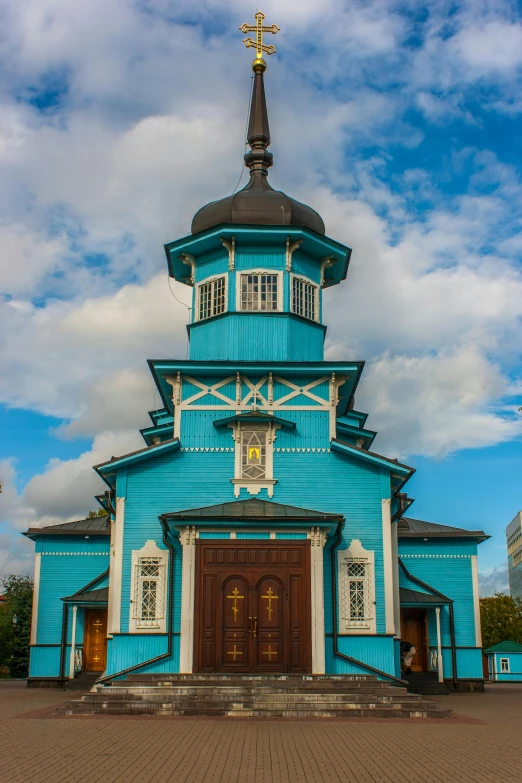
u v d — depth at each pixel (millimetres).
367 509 24719
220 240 27688
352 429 28594
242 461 25109
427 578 33688
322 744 14672
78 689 30828
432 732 16547
